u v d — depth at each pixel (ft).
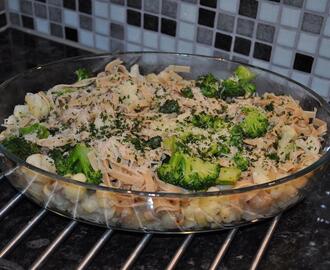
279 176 1.75
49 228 1.73
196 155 1.76
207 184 1.66
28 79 2.13
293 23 2.20
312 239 1.74
